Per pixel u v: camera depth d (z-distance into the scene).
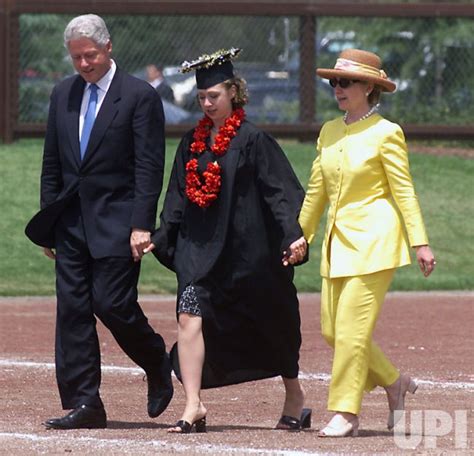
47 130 30.39
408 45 85.88
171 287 61.22
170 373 30.75
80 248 29.53
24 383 36.34
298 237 28.17
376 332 47.53
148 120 29.47
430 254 27.69
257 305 28.62
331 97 85.81
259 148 28.56
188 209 28.97
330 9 82.88
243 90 28.98
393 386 29.11
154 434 28.39
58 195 30.48
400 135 28.00
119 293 29.25
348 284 27.80
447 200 75.25
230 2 82.50
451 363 40.19
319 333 47.47
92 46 29.22
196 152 28.95
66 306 29.45
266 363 29.08
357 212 27.95
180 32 83.94
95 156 29.42
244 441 27.38
